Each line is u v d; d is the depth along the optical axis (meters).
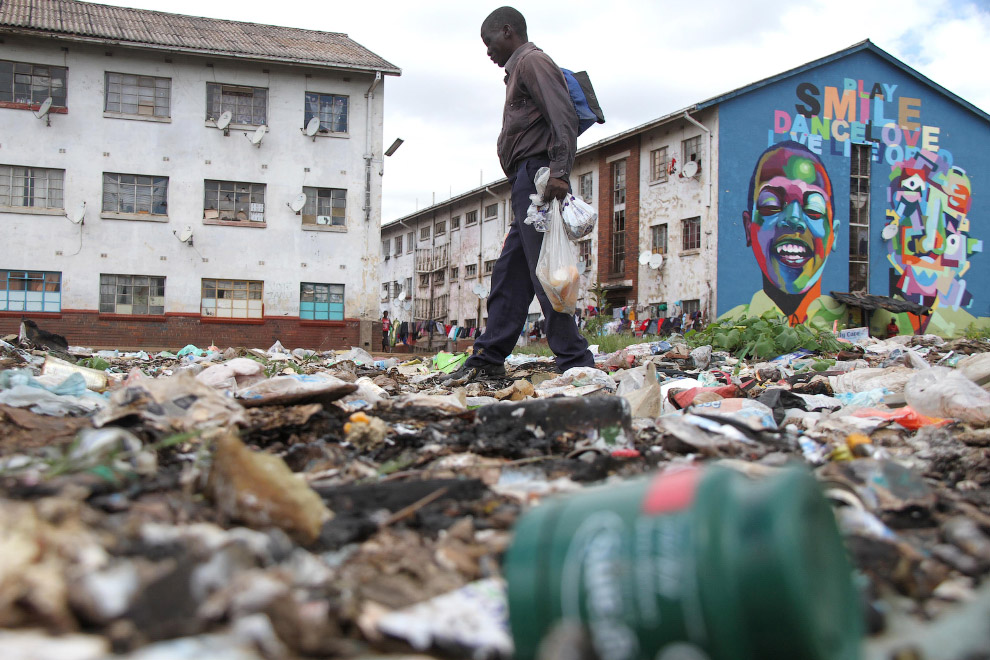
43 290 20.86
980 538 1.64
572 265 4.99
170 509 1.65
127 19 22.80
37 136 20.64
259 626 1.11
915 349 9.78
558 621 1.03
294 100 22.41
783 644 0.92
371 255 22.91
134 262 21.38
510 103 5.20
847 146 25.50
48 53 20.67
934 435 2.82
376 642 1.20
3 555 1.20
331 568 1.49
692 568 0.96
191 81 21.72
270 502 1.60
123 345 21.31
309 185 22.53
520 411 2.95
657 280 26.33
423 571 1.47
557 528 1.09
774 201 24.48
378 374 7.50
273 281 22.33
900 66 25.94
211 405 2.70
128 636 1.07
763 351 10.41
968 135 27.23
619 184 28.81
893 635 1.21
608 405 2.84
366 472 2.35
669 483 1.07
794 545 0.93
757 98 24.44
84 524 1.43
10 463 1.93
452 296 39.38
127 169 21.30
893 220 26.27
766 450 2.72
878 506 1.91
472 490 2.06
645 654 0.97
